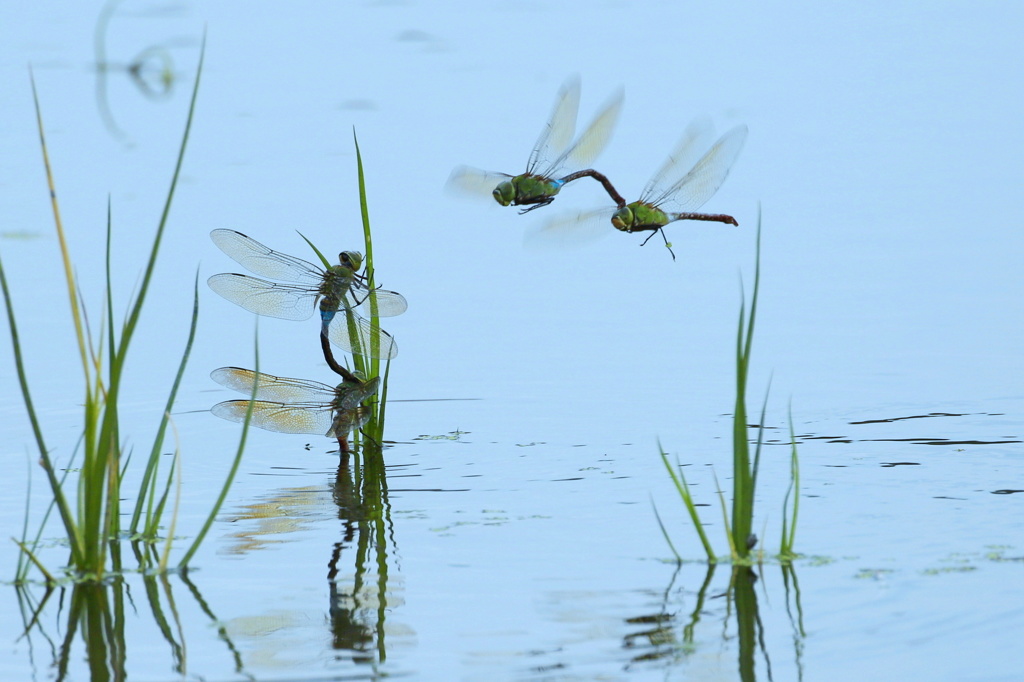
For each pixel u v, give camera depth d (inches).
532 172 343.6
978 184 936.9
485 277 753.6
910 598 318.7
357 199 893.8
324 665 287.3
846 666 281.7
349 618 314.8
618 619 310.8
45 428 503.2
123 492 433.1
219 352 613.3
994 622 301.7
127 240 789.9
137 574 349.1
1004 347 587.5
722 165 343.9
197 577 346.3
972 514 385.4
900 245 791.1
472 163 961.5
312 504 417.4
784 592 326.0
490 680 277.3
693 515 347.6
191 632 307.3
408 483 439.8
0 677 281.7
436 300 706.2
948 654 284.8
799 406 517.0
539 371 582.9
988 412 498.0
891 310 658.8
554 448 476.4
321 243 767.1
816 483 423.8
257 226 804.0
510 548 367.2
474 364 596.1
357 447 487.5
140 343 625.9
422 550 367.6
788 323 644.7
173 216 840.3
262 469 462.3
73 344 621.3
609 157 952.9
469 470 453.7
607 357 601.3
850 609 313.6
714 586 331.6
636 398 539.2
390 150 1038.4
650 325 653.9
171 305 684.1
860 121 1157.1
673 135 1031.0
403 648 295.6
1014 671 275.6
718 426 496.7
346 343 476.4
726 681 275.9
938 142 1074.1
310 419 475.8
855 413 504.4
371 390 482.0
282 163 1005.2
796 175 976.9
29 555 337.4
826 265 754.2
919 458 445.7
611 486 428.8
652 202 343.9
